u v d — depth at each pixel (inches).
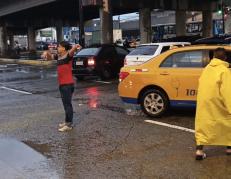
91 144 277.4
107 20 1194.6
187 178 206.8
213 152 246.7
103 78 694.5
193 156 241.3
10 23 2281.0
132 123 336.2
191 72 333.1
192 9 1654.8
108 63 693.3
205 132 226.8
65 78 319.6
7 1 1892.2
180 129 308.5
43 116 382.0
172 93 341.4
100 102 448.5
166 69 345.4
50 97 512.4
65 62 318.7
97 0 1122.7
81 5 1019.9
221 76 219.5
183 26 1715.1
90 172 222.4
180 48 344.8
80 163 237.9
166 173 215.2
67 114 319.9
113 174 217.6
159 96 348.5
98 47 697.6
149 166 227.5
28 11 1903.3
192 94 333.4
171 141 276.1
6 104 464.4
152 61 354.3
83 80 701.9
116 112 386.9
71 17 2391.7
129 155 249.1
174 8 1568.7
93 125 334.0
